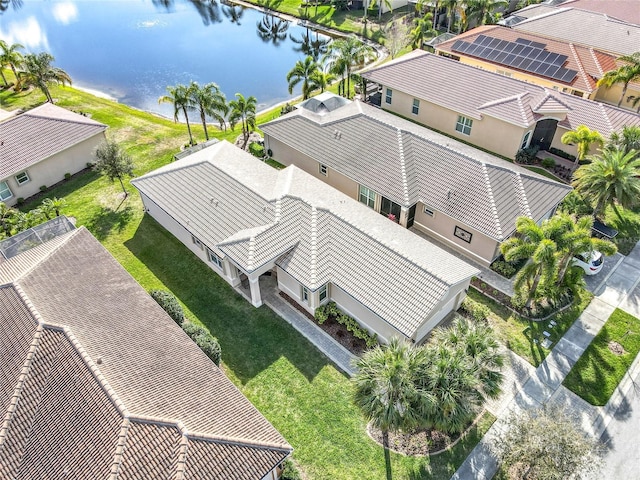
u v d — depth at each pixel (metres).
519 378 21.97
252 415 18.03
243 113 38.12
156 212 31.27
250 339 24.11
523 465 18.47
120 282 22.70
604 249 22.66
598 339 23.61
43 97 50.88
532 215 27.28
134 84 56.44
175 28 75.69
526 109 36.19
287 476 18.34
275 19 76.06
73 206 33.69
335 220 25.62
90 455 14.97
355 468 18.91
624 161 26.86
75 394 16.30
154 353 18.97
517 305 25.17
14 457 15.41
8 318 19.00
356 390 18.81
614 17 52.28
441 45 50.28
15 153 33.69
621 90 42.09
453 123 40.50
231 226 26.45
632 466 18.75
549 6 57.53
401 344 19.00
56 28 77.38
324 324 24.72
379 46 62.03
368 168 31.48
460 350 18.36
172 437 15.39
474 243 27.98
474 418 20.30
